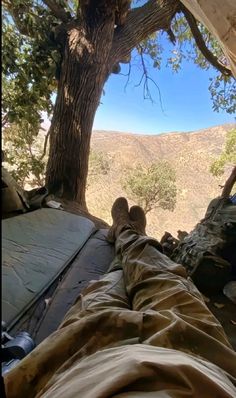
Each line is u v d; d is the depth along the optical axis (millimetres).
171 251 2785
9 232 2590
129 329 1015
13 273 1966
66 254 2543
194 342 933
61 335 989
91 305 1284
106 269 2459
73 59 5629
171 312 1092
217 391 683
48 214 3428
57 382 803
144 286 1408
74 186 5418
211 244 2240
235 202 2850
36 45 5820
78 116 5531
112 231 3033
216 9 1415
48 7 5777
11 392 853
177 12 6801
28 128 6324
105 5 5539
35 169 6559
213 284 2129
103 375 703
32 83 5840
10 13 5598
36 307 1781
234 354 928
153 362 704
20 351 1087
